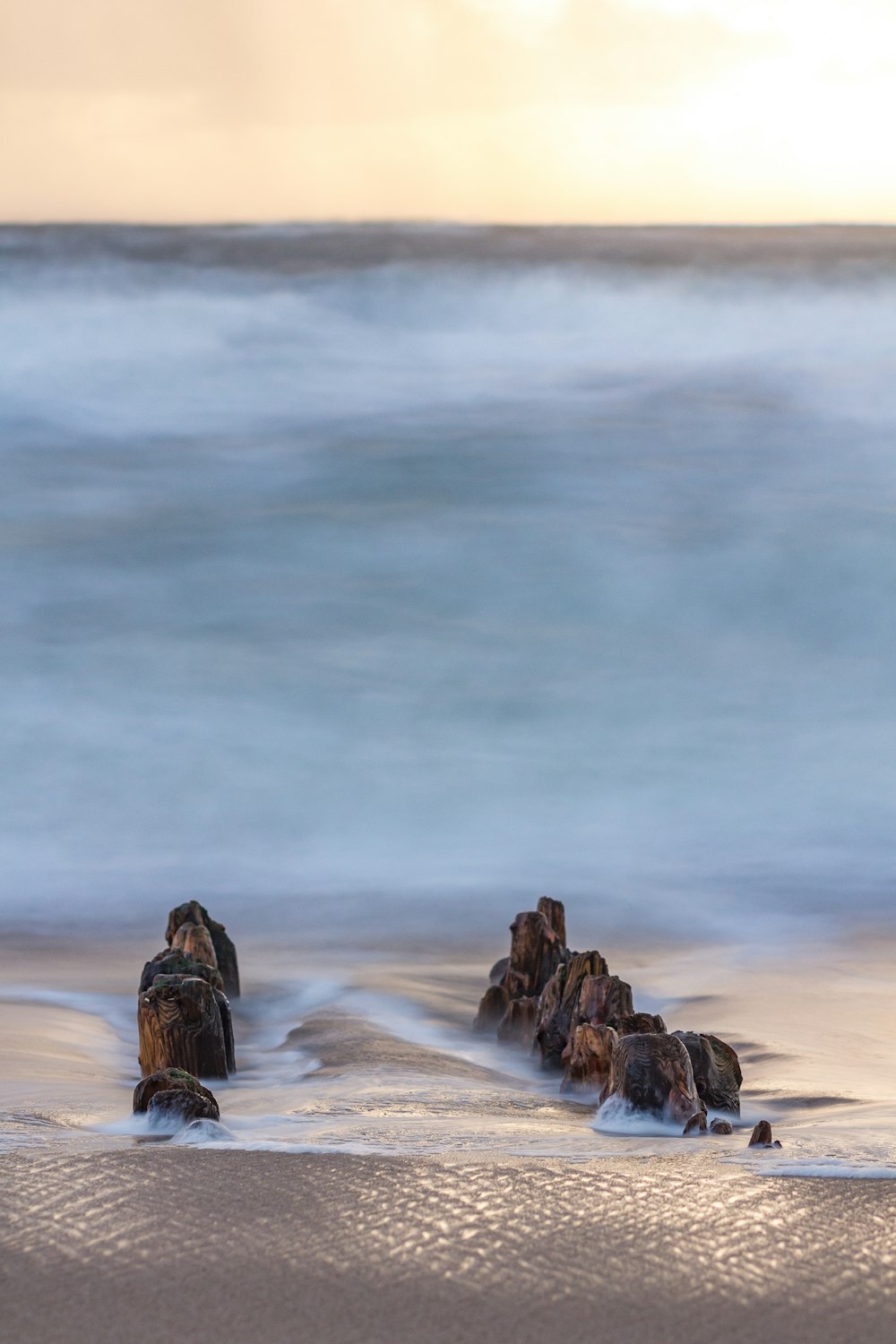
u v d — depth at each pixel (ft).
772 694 276.00
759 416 455.63
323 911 163.63
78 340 477.36
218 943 124.16
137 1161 54.34
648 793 221.87
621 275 528.22
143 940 150.61
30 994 123.24
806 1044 105.50
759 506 384.68
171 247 501.56
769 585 339.57
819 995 125.39
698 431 445.78
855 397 472.85
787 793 221.25
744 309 519.60
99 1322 39.73
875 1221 47.47
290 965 140.46
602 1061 84.58
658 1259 44.09
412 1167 53.72
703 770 232.94
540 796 220.02
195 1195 49.98
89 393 458.50
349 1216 47.75
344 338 492.95
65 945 147.23
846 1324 39.81
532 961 113.29
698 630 316.40
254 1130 65.41
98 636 300.81
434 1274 42.91
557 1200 49.55
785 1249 44.96
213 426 442.91
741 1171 53.52
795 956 143.54
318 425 442.09
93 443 428.97
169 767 231.30
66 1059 94.73
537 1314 40.16
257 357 487.20
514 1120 71.67
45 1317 40.04
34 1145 58.49
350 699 268.82
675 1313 40.37
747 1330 39.45
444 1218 47.67
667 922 159.22
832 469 415.44
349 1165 53.88
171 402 458.09
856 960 141.79
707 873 180.86
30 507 380.37
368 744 245.45
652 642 307.58
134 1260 43.96
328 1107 75.66
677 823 206.39
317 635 306.76
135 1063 98.12
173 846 193.16
